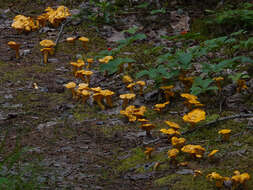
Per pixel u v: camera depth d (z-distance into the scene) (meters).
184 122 5.87
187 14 11.76
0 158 4.69
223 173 4.23
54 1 13.23
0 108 6.39
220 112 5.91
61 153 5.02
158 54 8.99
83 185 4.23
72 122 6.04
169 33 10.63
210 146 4.94
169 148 5.05
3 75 7.80
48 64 8.60
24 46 9.58
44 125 5.89
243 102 6.28
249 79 7.07
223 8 11.30
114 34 10.74
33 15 12.03
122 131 5.74
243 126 5.38
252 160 4.41
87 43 10.02
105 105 6.68
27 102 6.69
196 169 4.39
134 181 4.37
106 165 4.79
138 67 8.22
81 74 7.30
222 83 6.96
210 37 9.94
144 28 11.07
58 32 10.66
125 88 7.37
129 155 5.00
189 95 5.85
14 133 5.56
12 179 3.90
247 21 9.53
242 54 8.27
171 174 4.39
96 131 5.74
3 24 11.12
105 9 11.67
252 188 3.91
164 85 6.77
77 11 12.17
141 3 12.91
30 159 4.71
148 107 6.55
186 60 6.41
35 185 4.03
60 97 6.98
